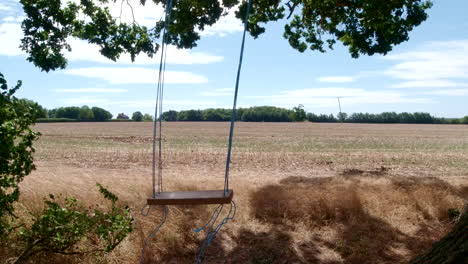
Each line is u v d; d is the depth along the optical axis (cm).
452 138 5053
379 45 1169
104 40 1156
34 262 586
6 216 657
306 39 1361
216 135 5372
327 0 1198
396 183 1054
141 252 623
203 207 809
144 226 709
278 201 852
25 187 799
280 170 1855
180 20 1112
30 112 559
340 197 853
